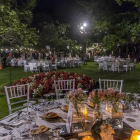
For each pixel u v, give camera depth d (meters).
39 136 1.89
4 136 1.82
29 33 10.72
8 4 8.49
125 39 5.34
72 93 2.09
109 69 13.02
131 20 5.30
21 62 18.30
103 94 2.10
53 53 22.86
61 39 20.48
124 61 13.30
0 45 15.84
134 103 2.79
